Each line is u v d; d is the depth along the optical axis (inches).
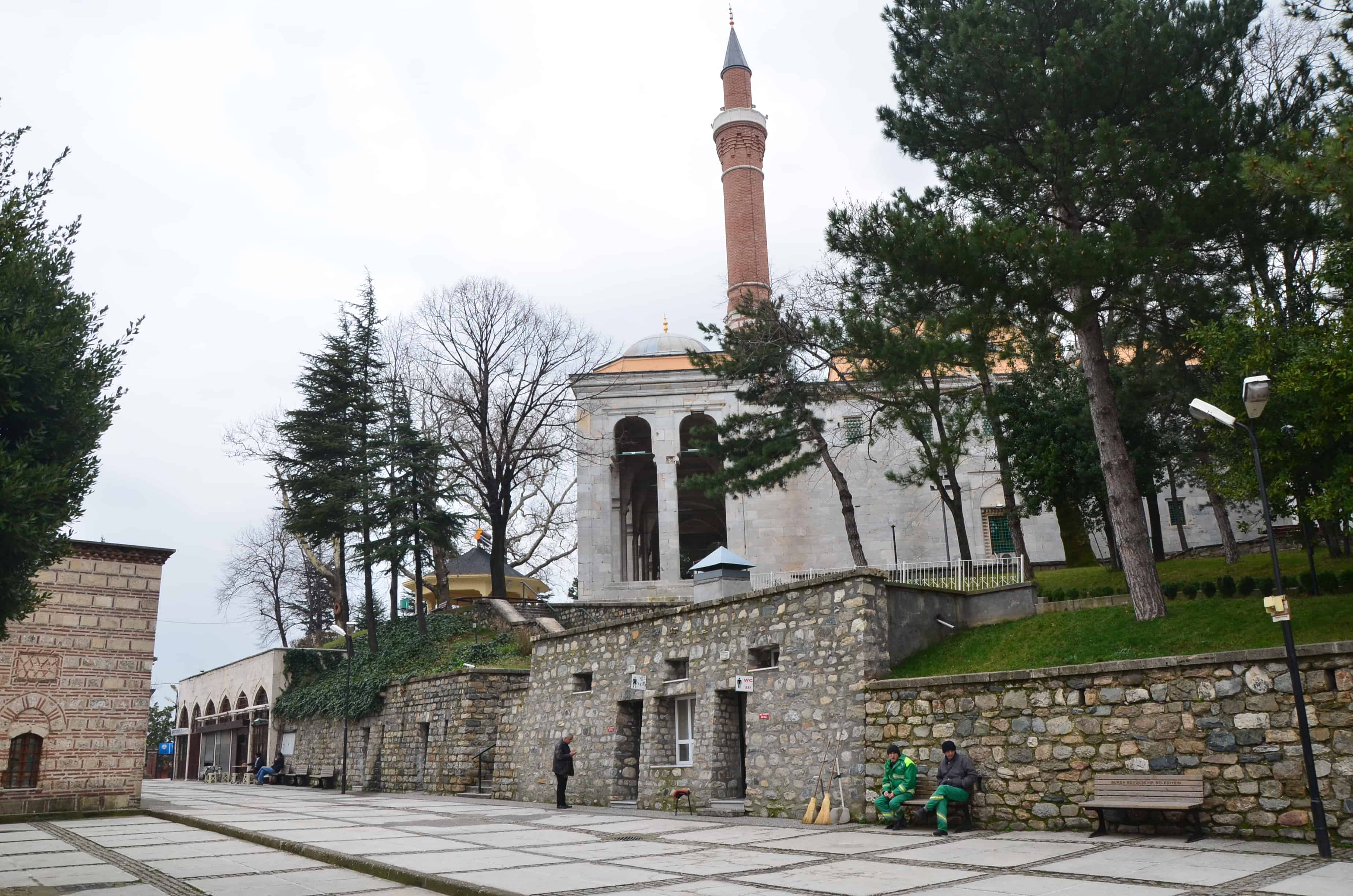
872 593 660.7
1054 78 661.9
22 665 876.6
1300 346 629.0
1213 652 526.3
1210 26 650.2
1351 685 436.1
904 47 776.9
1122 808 475.8
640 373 1897.1
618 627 880.9
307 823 697.0
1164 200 628.4
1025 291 634.2
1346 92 557.3
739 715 763.4
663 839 568.7
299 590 2368.4
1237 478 657.6
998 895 347.3
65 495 411.5
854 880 395.9
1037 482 1047.6
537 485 1760.6
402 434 1552.7
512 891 378.0
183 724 2129.7
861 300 838.5
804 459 1188.5
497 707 1105.4
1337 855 402.0
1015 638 661.3
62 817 855.7
